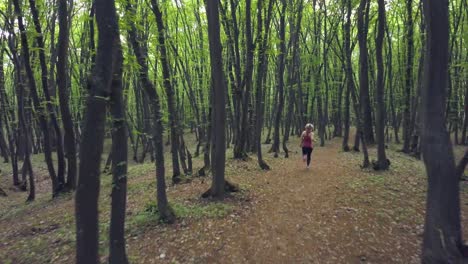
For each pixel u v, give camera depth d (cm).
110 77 524
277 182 1285
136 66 788
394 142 3145
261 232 829
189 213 949
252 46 1586
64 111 1416
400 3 2414
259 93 1553
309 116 3384
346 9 2214
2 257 820
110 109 629
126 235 852
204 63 2347
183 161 1556
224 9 1683
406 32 2194
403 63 2508
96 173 517
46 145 1441
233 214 941
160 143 906
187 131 4400
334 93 3297
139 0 1310
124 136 642
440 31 582
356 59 3903
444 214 584
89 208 515
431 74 595
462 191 1173
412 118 2130
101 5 518
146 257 738
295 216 923
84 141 510
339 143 2931
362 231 820
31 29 1310
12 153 1931
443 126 595
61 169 1460
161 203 916
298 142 2973
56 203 1309
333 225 856
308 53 2914
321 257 719
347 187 1160
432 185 597
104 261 730
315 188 1180
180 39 2231
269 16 1570
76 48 2464
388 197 1041
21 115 1556
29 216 1184
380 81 1395
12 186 1906
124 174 644
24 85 1580
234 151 1756
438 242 582
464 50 3030
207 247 766
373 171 1400
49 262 765
